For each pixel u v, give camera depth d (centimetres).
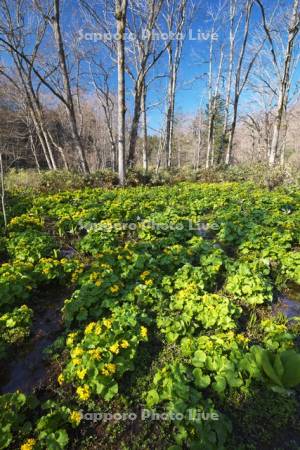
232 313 359
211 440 233
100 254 523
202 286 416
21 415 259
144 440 249
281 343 320
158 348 337
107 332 321
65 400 281
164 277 438
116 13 1095
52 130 3466
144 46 1484
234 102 1888
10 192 1043
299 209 807
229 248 619
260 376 277
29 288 424
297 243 610
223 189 1087
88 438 250
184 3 1669
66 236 692
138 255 489
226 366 281
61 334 373
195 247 548
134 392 287
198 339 319
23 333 361
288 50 1433
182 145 5259
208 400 261
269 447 243
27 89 1709
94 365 281
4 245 589
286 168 1297
